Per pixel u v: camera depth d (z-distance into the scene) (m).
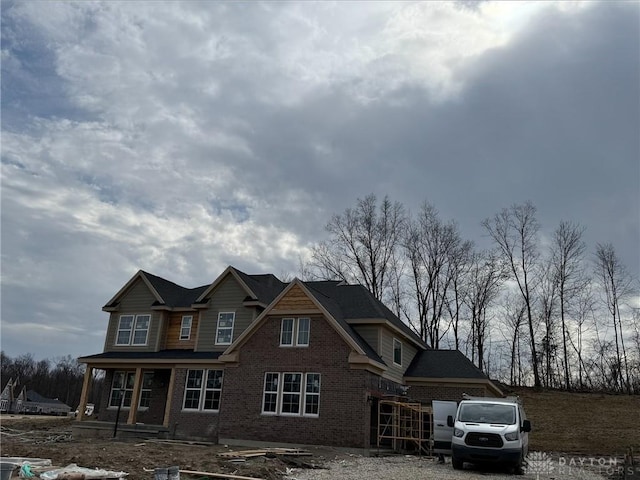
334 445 22.55
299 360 24.38
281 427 23.64
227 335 29.23
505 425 17.80
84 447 19.28
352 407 22.80
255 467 15.60
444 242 49.59
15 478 11.44
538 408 36.81
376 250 50.53
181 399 27.17
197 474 13.72
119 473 12.45
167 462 15.49
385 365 25.48
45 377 125.44
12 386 86.88
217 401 26.62
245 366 25.33
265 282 33.22
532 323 48.09
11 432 28.19
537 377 45.56
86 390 29.91
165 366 28.25
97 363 30.05
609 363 47.47
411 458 22.12
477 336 48.34
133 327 32.03
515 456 17.03
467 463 19.75
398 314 49.09
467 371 29.30
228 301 29.91
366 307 28.17
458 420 18.53
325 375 23.67
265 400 24.52
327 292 30.98
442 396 28.88
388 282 49.81
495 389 30.67
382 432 25.23
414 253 50.06
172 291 33.91
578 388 45.78
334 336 24.11
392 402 24.23
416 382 29.47
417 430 25.00
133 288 32.97
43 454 16.50
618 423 33.78
